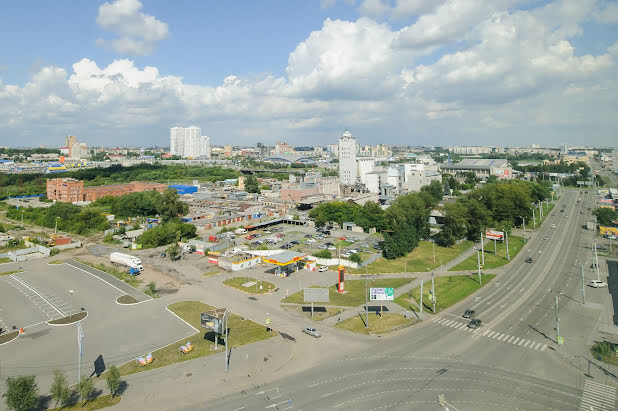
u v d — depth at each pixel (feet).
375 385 212.64
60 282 390.83
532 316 312.71
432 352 251.19
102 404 195.72
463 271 436.76
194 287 377.09
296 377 221.25
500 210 641.40
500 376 222.48
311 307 321.52
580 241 578.66
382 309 324.19
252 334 276.41
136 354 248.52
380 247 529.45
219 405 194.80
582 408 192.95
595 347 259.19
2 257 480.23
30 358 244.01
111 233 586.45
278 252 468.75
